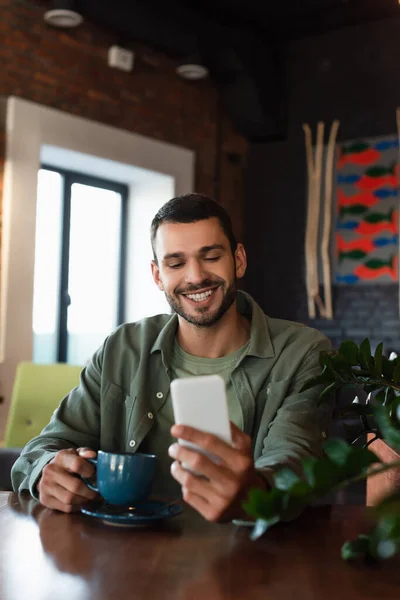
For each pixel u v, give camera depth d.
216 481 1.03
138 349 1.67
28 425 2.75
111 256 5.95
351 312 6.05
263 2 5.80
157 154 5.72
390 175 5.90
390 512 0.76
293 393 1.56
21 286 4.70
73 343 5.64
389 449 1.22
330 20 6.10
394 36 6.00
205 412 1.04
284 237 6.48
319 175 6.18
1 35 4.70
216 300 1.53
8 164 4.68
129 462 1.20
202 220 1.50
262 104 6.17
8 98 4.71
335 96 6.25
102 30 5.42
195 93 6.23
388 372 1.26
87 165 5.48
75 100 5.21
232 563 0.98
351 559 1.01
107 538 1.10
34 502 1.35
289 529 1.18
